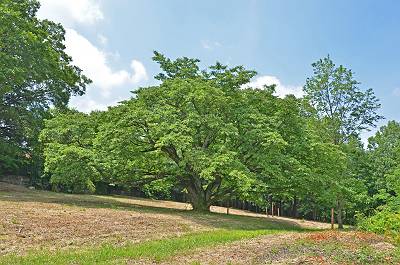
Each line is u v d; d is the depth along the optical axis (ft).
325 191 88.07
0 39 94.48
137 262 35.17
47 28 127.95
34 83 114.52
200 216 78.54
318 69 122.42
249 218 91.25
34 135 114.62
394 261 36.14
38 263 32.99
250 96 89.56
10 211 59.36
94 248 40.81
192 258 37.73
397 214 58.13
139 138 83.82
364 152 150.61
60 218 56.75
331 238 49.06
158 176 93.81
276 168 79.41
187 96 79.05
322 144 86.84
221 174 80.07
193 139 79.00
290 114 88.22
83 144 91.81
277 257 38.40
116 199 127.75
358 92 120.57
